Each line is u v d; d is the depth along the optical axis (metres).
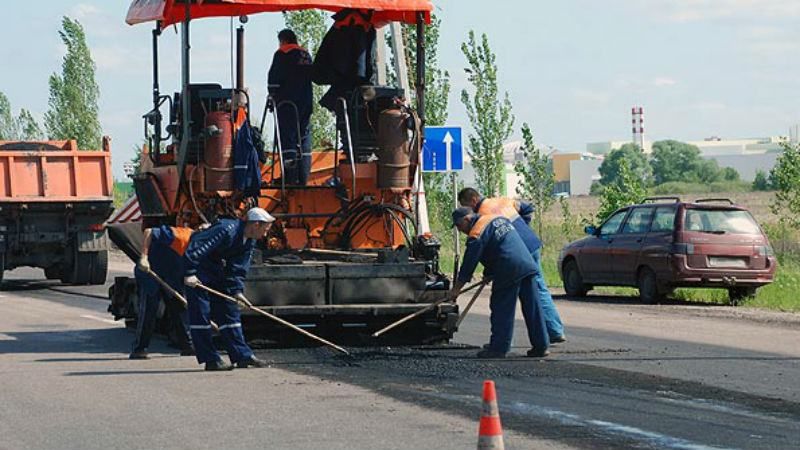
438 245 20.70
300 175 20.61
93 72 78.31
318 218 20.61
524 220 20.55
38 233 38.72
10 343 21.64
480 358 18.61
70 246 39.31
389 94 20.97
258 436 12.45
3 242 38.31
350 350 19.58
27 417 13.84
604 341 21.11
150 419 13.57
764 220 84.69
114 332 23.55
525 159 50.44
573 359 18.52
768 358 18.73
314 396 15.00
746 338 21.70
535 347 18.80
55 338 22.47
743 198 144.62
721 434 12.37
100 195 38.97
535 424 12.91
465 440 12.09
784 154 49.03
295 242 20.50
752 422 13.09
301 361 18.36
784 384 15.95
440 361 18.25
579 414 13.56
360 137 20.88
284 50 20.78
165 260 18.94
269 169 20.64
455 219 19.30
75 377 17.08
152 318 19.19
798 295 31.61
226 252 17.62
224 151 19.62
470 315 26.97
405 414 13.62
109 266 51.31
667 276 30.23
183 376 17.00
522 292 18.77
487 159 45.34
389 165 20.45
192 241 17.38
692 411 13.79
